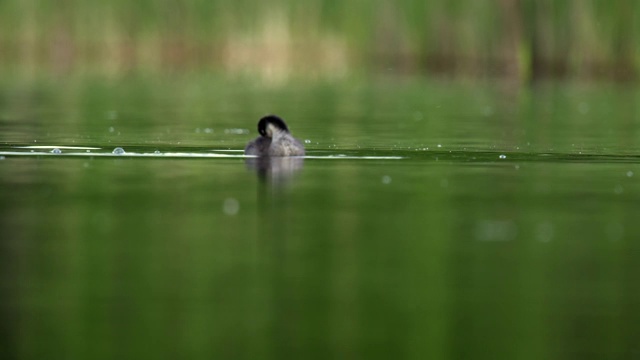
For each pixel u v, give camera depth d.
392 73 56.91
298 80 53.56
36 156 19.47
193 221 12.48
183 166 18.02
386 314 8.59
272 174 16.89
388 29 59.50
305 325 8.33
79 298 9.03
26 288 9.33
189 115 33.75
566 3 50.44
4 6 67.69
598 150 21.67
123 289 9.30
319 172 17.22
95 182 15.71
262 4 63.50
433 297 9.13
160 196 14.38
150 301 8.95
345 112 35.22
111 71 58.97
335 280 9.66
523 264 10.33
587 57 50.09
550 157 20.03
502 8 53.03
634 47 48.81
